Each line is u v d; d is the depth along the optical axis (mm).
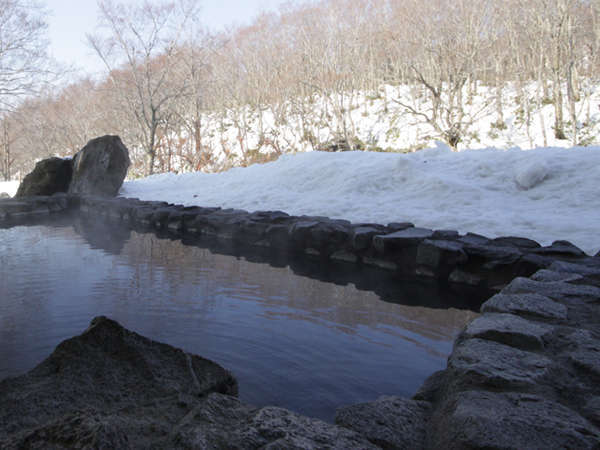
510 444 1449
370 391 2449
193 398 1909
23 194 14461
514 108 33094
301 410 2229
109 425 1450
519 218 6102
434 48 30078
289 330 3387
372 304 4113
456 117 33000
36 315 3678
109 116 39562
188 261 5980
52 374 1979
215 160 29219
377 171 9094
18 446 1404
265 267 5664
